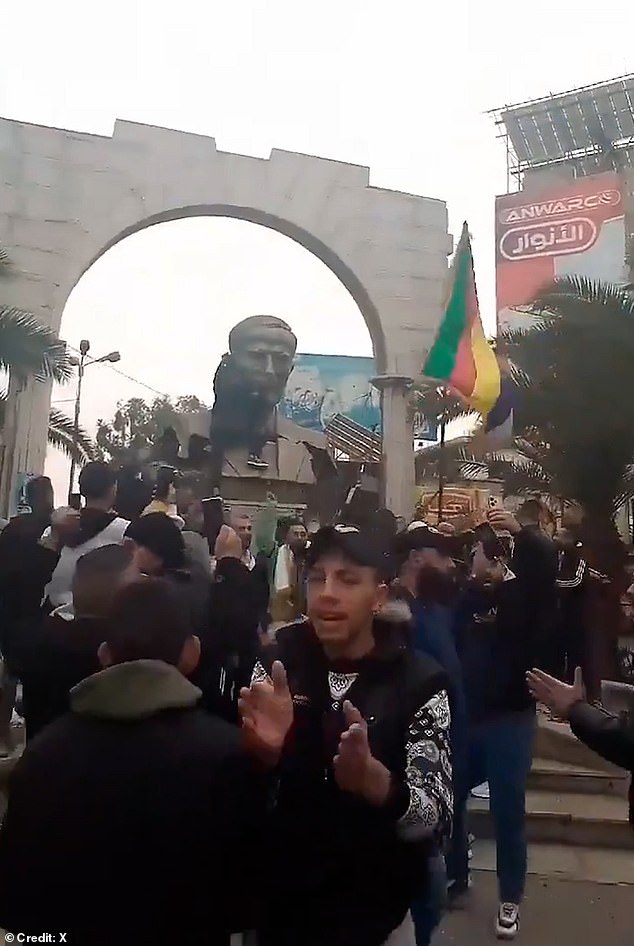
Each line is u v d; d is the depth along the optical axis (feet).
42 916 5.83
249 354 70.03
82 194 60.75
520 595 13.06
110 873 5.82
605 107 120.16
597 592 22.16
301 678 7.22
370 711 7.03
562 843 17.70
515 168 127.65
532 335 43.93
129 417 128.06
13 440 55.77
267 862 6.52
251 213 64.28
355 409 129.59
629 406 41.19
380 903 6.70
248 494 64.59
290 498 65.57
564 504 44.86
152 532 10.48
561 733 20.89
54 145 60.44
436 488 79.36
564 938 13.14
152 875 5.83
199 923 5.93
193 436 62.39
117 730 6.18
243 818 6.23
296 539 28.48
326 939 6.59
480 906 14.26
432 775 6.85
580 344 41.75
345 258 65.57
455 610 13.08
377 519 13.05
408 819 6.62
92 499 14.57
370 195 66.95
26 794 6.07
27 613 12.92
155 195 62.28
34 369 51.39
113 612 6.88
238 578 10.53
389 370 65.31
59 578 14.05
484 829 17.75
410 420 65.05
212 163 63.72
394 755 6.88
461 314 23.43
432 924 8.77
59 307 59.47
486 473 61.93
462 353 23.49
